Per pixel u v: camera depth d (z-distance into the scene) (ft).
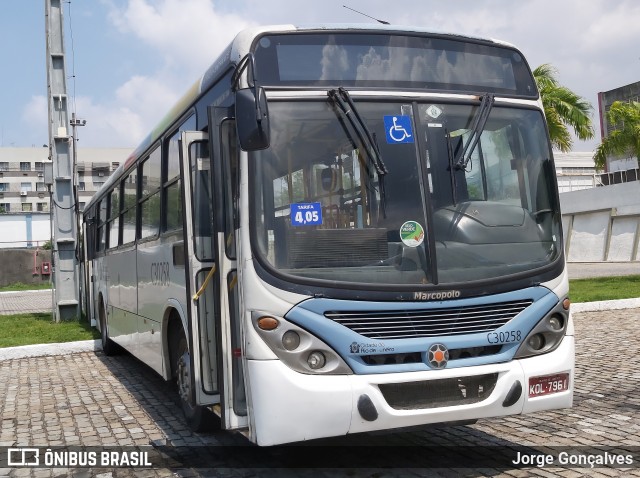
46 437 22.47
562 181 147.74
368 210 16.52
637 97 147.23
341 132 16.78
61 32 54.49
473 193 17.56
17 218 185.16
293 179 16.29
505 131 18.40
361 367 15.62
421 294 16.10
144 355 27.66
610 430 20.89
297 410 15.26
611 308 50.19
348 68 17.44
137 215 28.99
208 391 18.49
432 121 17.53
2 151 312.50
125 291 31.99
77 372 35.27
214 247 17.30
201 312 18.67
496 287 16.78
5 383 32.45
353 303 15.72
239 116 15.61
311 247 16.03
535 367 16.93
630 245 118.32
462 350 16.42
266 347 15.57
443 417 15.94
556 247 18.16
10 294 118.21
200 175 19.38
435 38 18.53
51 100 54.24
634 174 129.29
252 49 16.90
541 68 74.28
